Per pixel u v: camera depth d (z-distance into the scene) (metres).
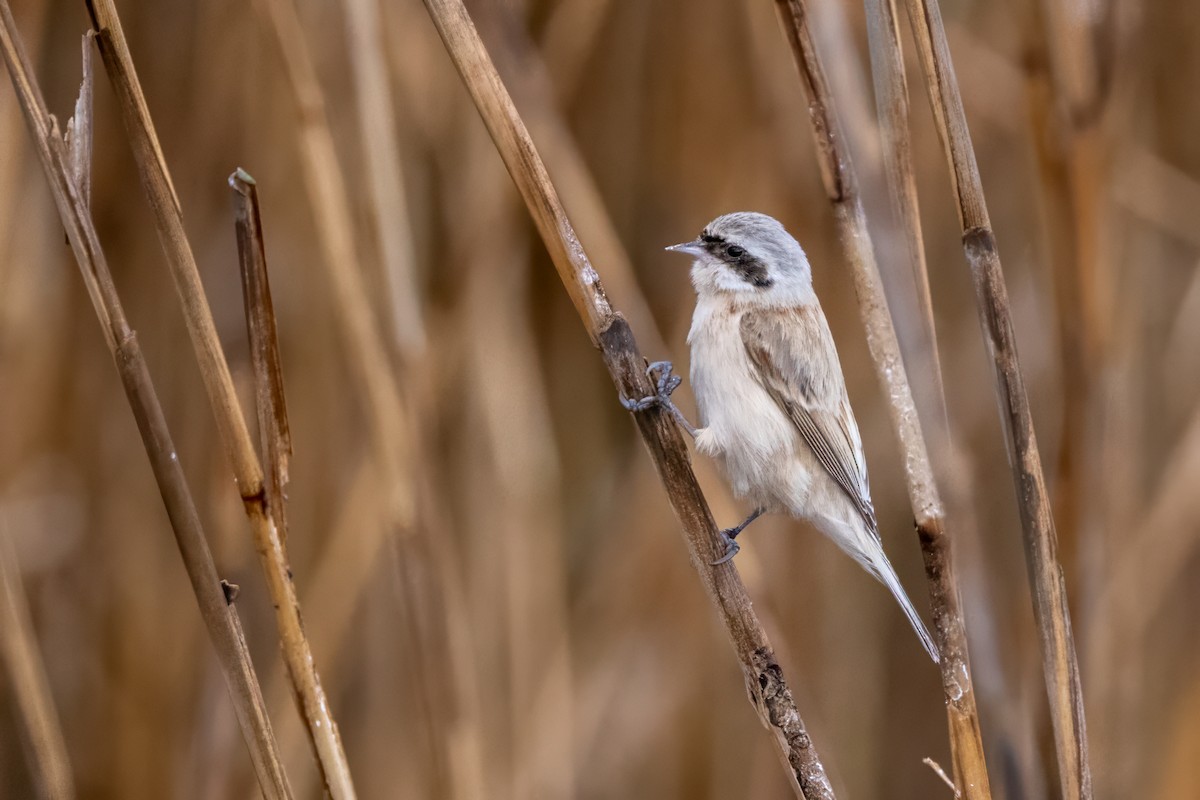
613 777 11.38
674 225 12.00
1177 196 11.55
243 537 9.91
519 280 11.19
